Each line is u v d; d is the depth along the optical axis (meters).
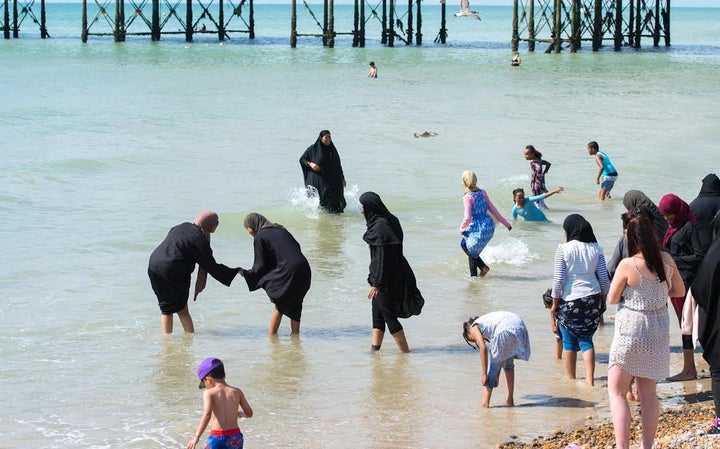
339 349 15.84
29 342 15.80
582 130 45.50
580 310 13.94
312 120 48.00
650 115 51.94
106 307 17.89
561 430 12.45
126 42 117.25
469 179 20.36
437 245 23.36
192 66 83.44
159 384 14.09
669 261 10.89
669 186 31.72
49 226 24.69
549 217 26.70
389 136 42.53
